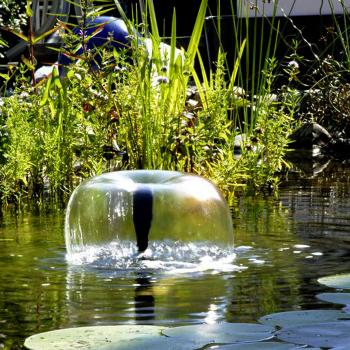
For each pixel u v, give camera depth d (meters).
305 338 4.45
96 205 6.83
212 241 6.85
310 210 9.20
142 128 10.28
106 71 10.62
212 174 10.37
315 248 7.11
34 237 7.72
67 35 10.66
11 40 23.62
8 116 11.14
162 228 6.79
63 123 10.95
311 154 15.67
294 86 19.27
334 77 16.89
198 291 5.66
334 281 5.81
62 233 7.93
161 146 10.32
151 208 6.80
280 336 4.49
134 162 10.44
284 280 5.95
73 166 11.26
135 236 6.79
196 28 10.54
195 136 10.30
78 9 21.23
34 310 5.25
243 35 20.52
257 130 11.20
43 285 5.89
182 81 10.39
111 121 10.73
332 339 4.43
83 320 5.02
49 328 4.87
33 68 11.23
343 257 6.73
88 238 6.80
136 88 10.62
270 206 9.52
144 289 5.73
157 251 6.74
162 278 6.04
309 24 20.36
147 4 10.39
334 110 17.28
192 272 6.23
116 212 6.79
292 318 4.82
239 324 4.72
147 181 7.15
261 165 11.10
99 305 5.35
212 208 6.89
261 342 4.40
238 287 5.76
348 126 17.05
